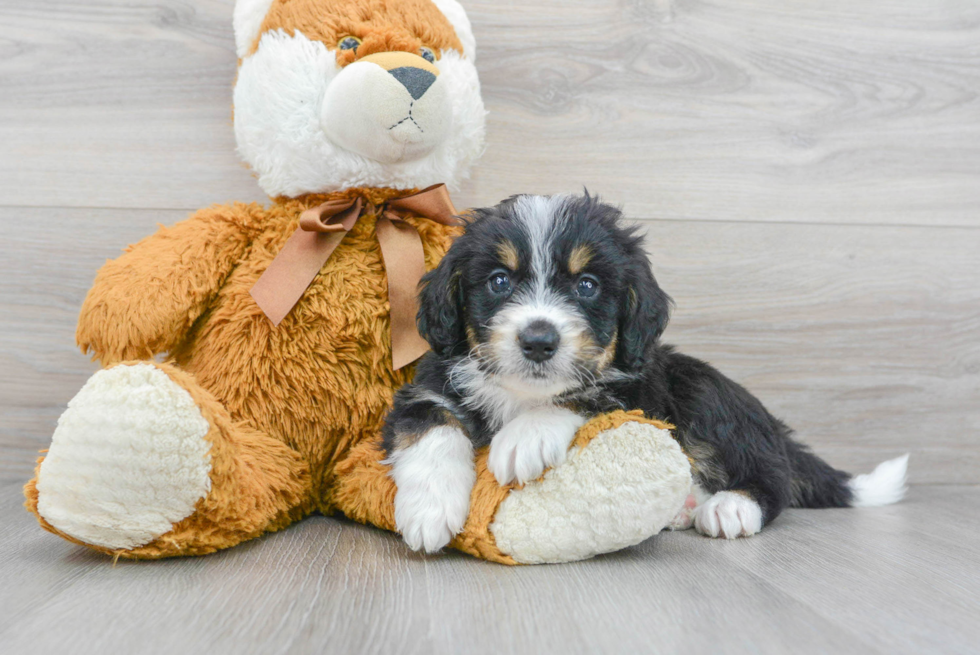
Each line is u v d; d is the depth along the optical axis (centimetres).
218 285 198
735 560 170
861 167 283
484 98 268
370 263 203
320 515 209
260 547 174
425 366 189
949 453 284
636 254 183
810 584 152
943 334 286
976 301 287
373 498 182
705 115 276
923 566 167
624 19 272
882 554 177
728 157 278
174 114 260
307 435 198
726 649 119
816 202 281
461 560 167
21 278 256
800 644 122
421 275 200
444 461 170
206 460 156
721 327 278
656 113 275
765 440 206
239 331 194
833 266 282
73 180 257
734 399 205
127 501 151
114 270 193
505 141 269
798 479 233
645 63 273
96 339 189
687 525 200
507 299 173
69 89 255
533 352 163
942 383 285
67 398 258
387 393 199
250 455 178
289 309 192
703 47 276
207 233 199
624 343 179
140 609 133
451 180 223
